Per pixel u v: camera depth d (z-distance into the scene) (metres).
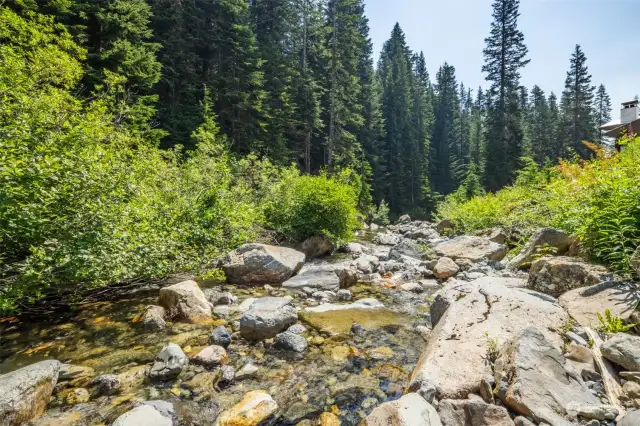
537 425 2.01
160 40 22.73
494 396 2.36
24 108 5.13
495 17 33.62
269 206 10.65
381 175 38.31
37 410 2.72
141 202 5.81
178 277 6.60
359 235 17.12
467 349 2.90
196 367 3.48
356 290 6.46
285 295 6.05
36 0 13.29
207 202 7.70
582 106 45.38
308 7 31.97
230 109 24.25
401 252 10.01
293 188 11.09
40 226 3.81
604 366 2.48
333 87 27.81
